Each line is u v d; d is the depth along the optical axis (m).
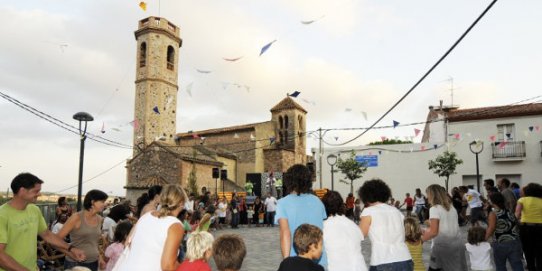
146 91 37.12
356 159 31.22
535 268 7.04
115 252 5.79
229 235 3.79
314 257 3.86
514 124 26.75
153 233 3.76
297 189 4.70
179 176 31.11
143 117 36.81
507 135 26.97
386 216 4.60
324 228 4.49
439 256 5.59
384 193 4.79
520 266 6.33
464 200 17.56
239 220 23.95
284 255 4.38
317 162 32.28
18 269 3.93
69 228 5.42
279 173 33.31
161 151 32.28
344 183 31.64
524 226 7.03
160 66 37.88
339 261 4.31
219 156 38.97
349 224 4.48
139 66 38.16
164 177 31.72
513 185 13.75
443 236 5.53
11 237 4.11
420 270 5.36
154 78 37.44
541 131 26.20
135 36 39.09
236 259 3.59
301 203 4.60
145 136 36.41
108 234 7.44
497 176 26.92
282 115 47.19
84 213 5.63
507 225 6.39
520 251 6.36
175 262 3.75
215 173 24.25
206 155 36.53
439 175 26.78
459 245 5.52
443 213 5.55
